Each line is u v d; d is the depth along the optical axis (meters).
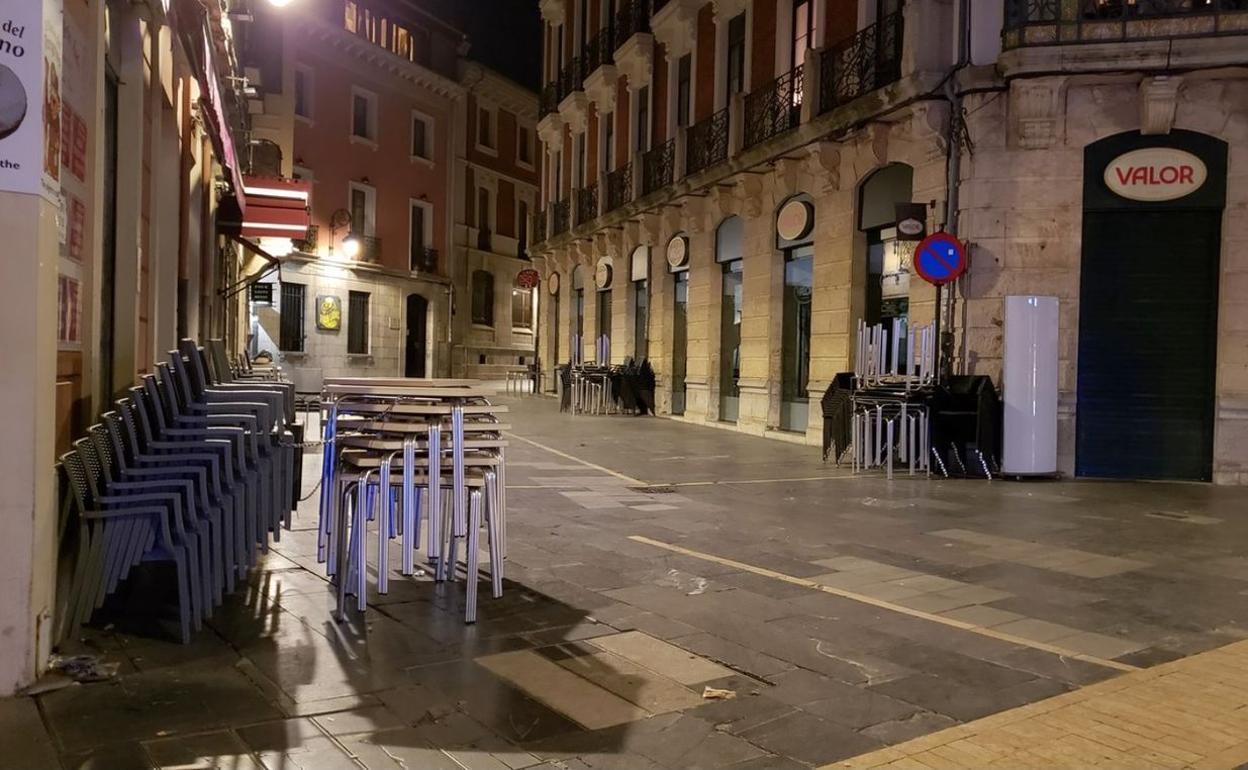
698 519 8.65
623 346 24.86
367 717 3.84
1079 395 12.32
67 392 4.79
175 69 8.68
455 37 40.28
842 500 9.98
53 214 4.09
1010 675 4.55
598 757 3.55
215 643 4.67
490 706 4.01
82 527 4.49
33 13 3.84
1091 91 12.07
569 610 5.50
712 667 4.59
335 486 5.54
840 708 4.10
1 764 3.27
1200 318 12.05
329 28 32.97
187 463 5.17
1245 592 6.23
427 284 39.00
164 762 3.34
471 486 5.43
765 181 17.97
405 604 5.52
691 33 21.17
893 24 14.29
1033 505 9.83
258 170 20.28
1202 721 3.95
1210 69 11.47
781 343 17.81
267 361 18.05
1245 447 11.75
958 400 12.09
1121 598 6.04
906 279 14.30
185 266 9.80
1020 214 12.30
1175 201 11.94
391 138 37.00
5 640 3.88
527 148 46.59
